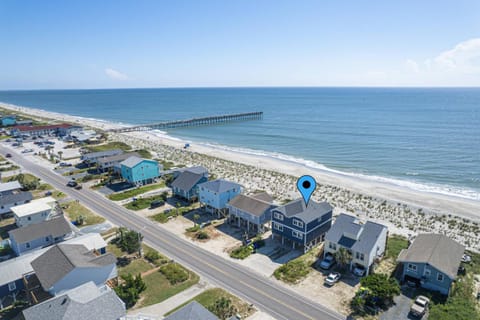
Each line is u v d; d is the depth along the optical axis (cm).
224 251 4466
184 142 12875
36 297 3306
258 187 7219
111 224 5272
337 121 17188
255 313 3203
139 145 11725
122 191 6819
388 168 8781
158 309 3238
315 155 10344
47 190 6831
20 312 3195
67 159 9456
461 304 3325
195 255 4353
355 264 3975
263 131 15012
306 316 3170
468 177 7925
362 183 7600
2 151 10406
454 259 3700
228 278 3825
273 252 4450
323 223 4675
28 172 8125
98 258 3550
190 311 2695
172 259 4247
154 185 7225
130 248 4256
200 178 6362
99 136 12794
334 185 7394
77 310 2697
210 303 3325
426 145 11044
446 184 7506
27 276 3512
